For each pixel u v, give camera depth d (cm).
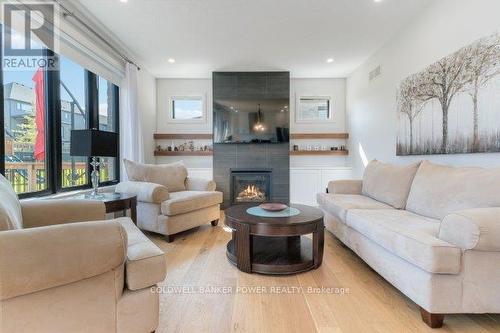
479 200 175
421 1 261
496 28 194
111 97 375
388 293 184
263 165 479
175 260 241
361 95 436
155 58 403
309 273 215
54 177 262
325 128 510
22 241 97
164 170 354
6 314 99
